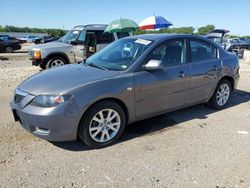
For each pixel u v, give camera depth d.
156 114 4.81
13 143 4.28
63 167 3.63
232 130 4.89
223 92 6.01
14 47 25.27
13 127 4.89
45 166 3.65
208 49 5.63
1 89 7.69
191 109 6.03
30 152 4.02
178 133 4.73
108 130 4.24
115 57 4.88
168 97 4.84
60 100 3.77
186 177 3.42
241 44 29.23
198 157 3.90
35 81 4.23
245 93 7.64
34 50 10.90
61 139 3.88
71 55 11.21
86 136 4.01
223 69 5.76
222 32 19.28
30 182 3.31
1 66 13.89
